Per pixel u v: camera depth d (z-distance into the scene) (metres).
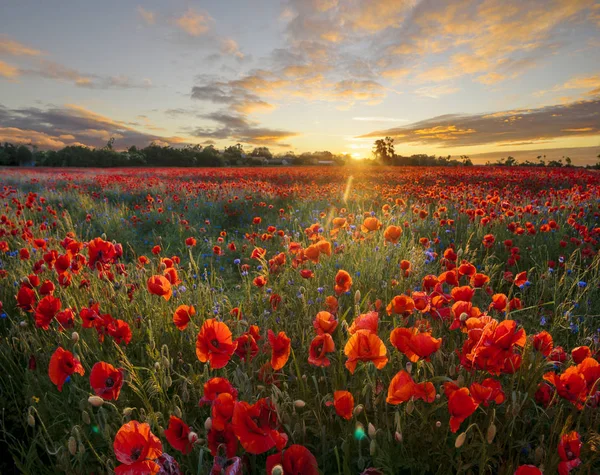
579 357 1.53
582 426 1.64
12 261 4.14
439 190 11.50
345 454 1.38
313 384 2.09
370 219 3.14
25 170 30.42
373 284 3.31
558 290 3.26
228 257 5.68
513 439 1.60
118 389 1.44
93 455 1.65
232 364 2.32
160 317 2.63
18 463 1.54
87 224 7.31
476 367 1.41
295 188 12.16
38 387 2.02
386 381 1.80
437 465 1.54
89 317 1.98
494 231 5.50
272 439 1.17
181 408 1.72
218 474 1.19
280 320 2.71
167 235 7.06
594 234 4.67
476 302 3.25
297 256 3.42
